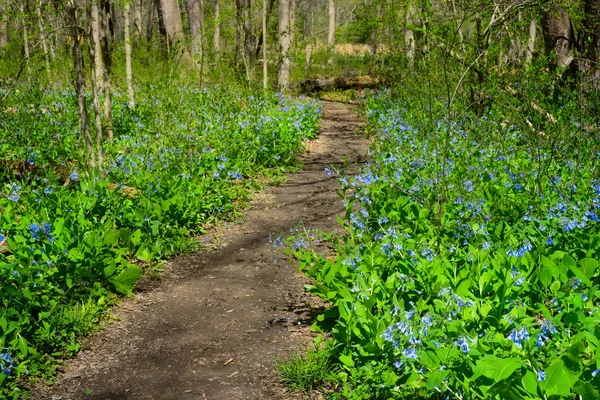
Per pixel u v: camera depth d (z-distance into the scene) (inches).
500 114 379.2
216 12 965.2
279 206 362.6
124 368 180.5
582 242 205.5
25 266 198.8
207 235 305.7
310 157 520.4
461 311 151.1
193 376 175.0
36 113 427.2
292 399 160.7
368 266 191.2
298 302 224.1
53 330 187.0
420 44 386.0
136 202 296.2
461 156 331.0
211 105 550.3
